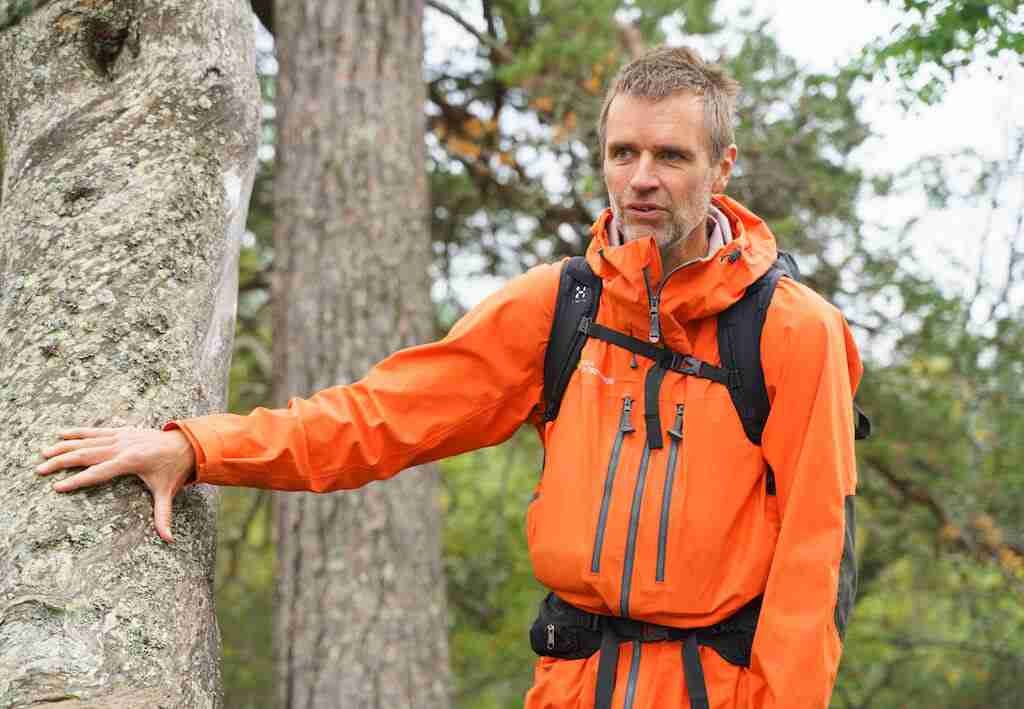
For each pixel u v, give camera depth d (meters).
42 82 2.20
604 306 2.07
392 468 2.10
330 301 5.20
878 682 8.75
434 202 6.91
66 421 1.93
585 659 2.05
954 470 6.96
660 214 2.00
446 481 8.91
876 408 6.96
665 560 1.95
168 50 2.21
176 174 2.14
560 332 2.09
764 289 2.00
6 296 2.06
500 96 6.55
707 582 1.95
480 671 9.09
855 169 6.07
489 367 2.11
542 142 6.29
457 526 8.79
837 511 1.91
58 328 2.00
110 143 2.14
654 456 1.99
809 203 6.18
